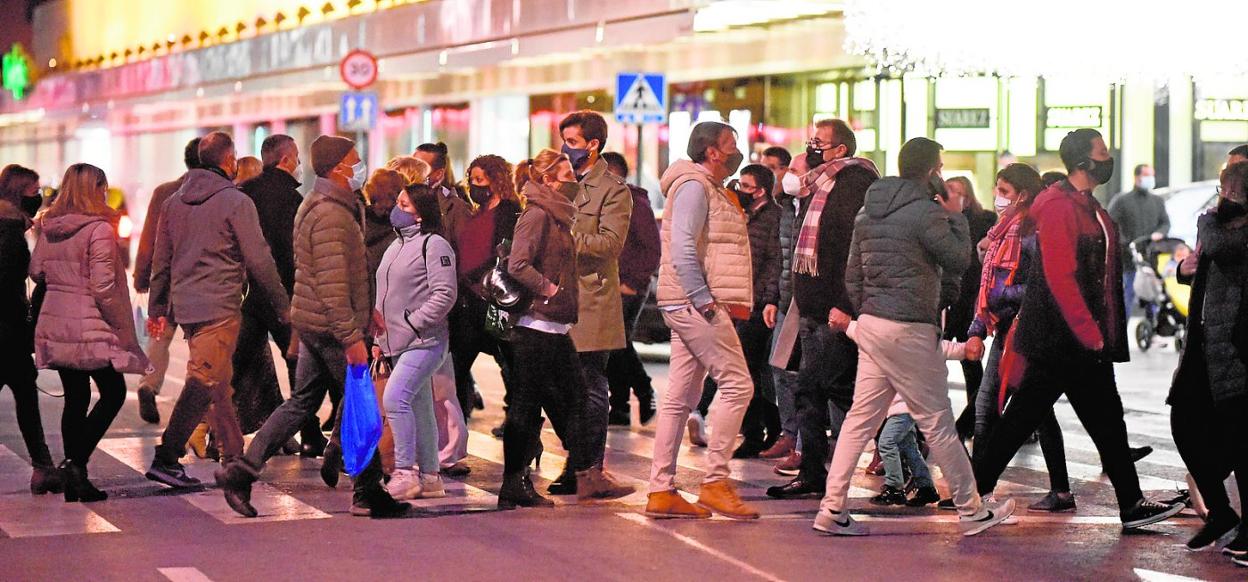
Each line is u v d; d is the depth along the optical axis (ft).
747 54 107.14
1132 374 74.69
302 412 38.83
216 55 175.42
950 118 102.01
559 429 41.55
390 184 41.16
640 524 37.76
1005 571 33.14
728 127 37.68
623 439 52.90
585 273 41.96
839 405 41.39
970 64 100.63
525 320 38.93
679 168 37.55
